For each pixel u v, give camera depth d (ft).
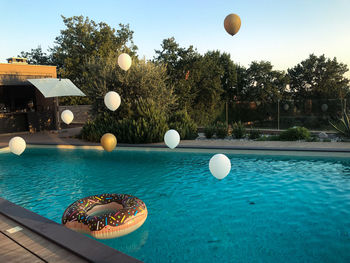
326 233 16.96
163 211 20.85
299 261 14.01
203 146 40.19
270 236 16.75
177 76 105.50
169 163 34.50
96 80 60.18
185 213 20.42
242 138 51.55
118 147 43.80
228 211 20.58
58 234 13.16
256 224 18.39
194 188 25.66
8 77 61.67
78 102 115.24
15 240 12.95
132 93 58.49
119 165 34.22
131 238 16.76
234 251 15.11
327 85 178.19
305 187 24.82
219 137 52.65
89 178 29.50
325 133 51.93
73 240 12.53
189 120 53.21
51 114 70.64
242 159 35.04
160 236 17.01
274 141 44.96
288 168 30.63
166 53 110.42
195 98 102.94
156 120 47.32
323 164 31.78
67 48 124.98
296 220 18.83
